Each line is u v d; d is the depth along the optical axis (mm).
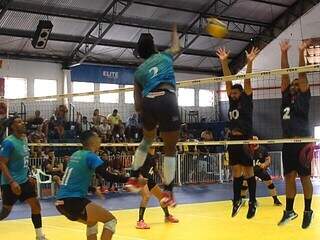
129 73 24078
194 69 25828
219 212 11125
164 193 4305
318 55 22297
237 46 24984
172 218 9656
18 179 7102
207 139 20641
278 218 10047
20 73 21094
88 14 19844
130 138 19766
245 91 7133
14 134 7137
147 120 4113
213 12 22109
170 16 21656
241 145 7215
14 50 20797
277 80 24156
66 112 20875
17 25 19359
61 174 14891
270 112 24266
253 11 22797
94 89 23031
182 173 18656
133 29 21688
